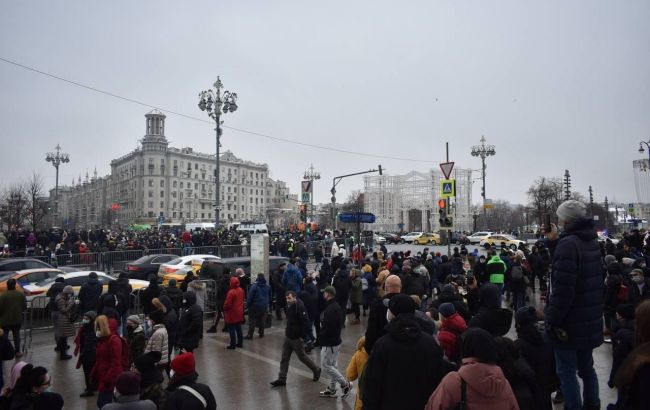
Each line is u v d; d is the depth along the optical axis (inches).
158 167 4813.0
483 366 129.6
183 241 1248.2
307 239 1421.0
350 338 479.2
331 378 302.4
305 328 327.0
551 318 196.4
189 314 344.8
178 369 176.7
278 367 374.0
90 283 464.1
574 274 193.3
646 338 120.6
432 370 146.7
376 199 3464.6
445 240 1980.8
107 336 266.4
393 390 144.6
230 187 5561.0
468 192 3019.2
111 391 260.7
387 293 208.5
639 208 3068.4
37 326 542.0
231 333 434.6
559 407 261.1
